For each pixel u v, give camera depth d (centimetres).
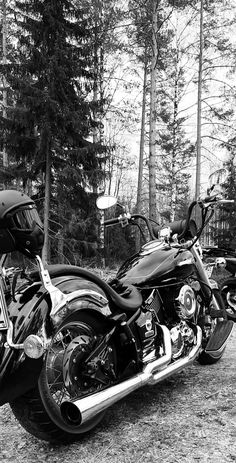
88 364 287
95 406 273
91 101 1538
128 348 314
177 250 384
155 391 372
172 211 2600
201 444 275
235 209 1778
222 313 426
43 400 262
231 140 2198
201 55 2233
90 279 302
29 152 1521
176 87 2620
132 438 290
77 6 1670
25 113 1425
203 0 2177
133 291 341
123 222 425
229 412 318
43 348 241
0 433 320
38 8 1485
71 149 1464
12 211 246
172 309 370
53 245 1652
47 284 261
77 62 1512
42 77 1474
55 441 284
